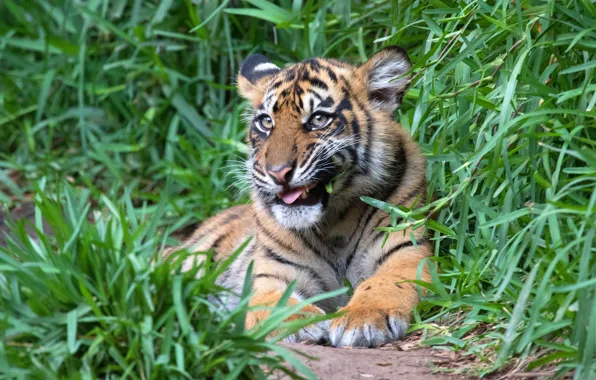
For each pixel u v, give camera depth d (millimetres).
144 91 16188
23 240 8023
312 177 10016
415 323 9359
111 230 8312
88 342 7305
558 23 9602
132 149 15750
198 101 15742
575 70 8789
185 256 7754
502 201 9602
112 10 16547
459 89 10273
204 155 14922
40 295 7629
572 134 8438
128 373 7078
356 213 10516
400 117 12273
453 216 10531
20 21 17250
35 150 16953
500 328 8484
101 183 16000
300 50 14625
